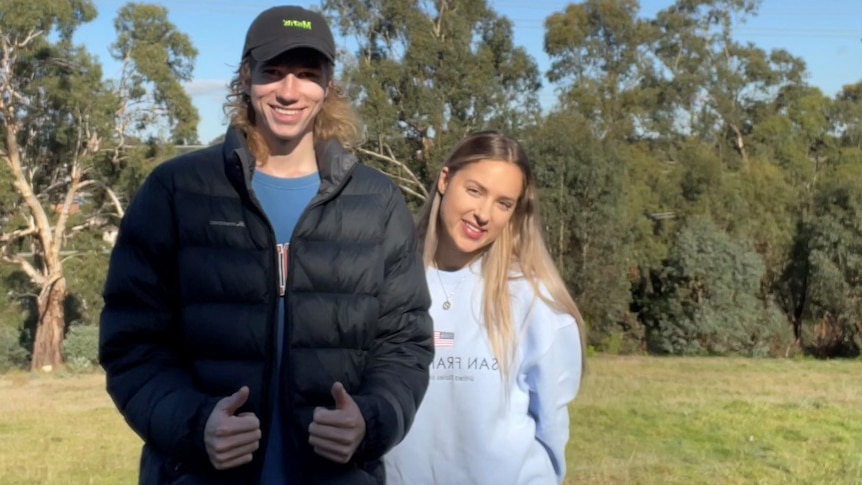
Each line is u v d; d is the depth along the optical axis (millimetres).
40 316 25656
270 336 2098
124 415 2080
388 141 27547
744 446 8961
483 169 2652
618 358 20016
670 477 7641
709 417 10547
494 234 2678
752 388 13414
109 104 25234
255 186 2211
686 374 15648
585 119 26766
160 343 2135
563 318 2682
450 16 28516
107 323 2121
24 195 25156
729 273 22375
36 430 10781
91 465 8508
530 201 2744
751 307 22406
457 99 28031
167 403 1998
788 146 28344
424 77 28219
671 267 22984
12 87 24828
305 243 2143
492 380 2609
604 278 22531
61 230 25828
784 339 22531
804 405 11500
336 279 2141
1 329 25922
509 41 29609
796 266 23750
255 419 1941
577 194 22656
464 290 2693
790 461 8273
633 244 23781
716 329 22141
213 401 1993
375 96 26641
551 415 2682
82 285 26172
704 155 25281
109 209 27484
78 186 26281
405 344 2273
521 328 2652
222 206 2113
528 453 2648
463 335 2646
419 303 2301
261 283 2100
